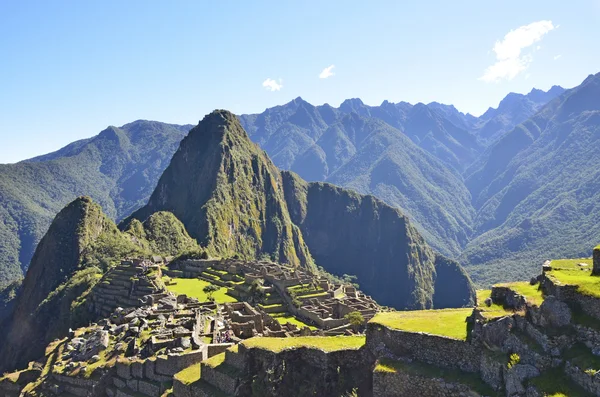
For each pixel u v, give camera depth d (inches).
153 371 1732.3
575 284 968.3
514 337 994.7
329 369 1235.2
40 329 5679.1
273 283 5054.1
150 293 3880.4
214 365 1413.6
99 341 2215.8
